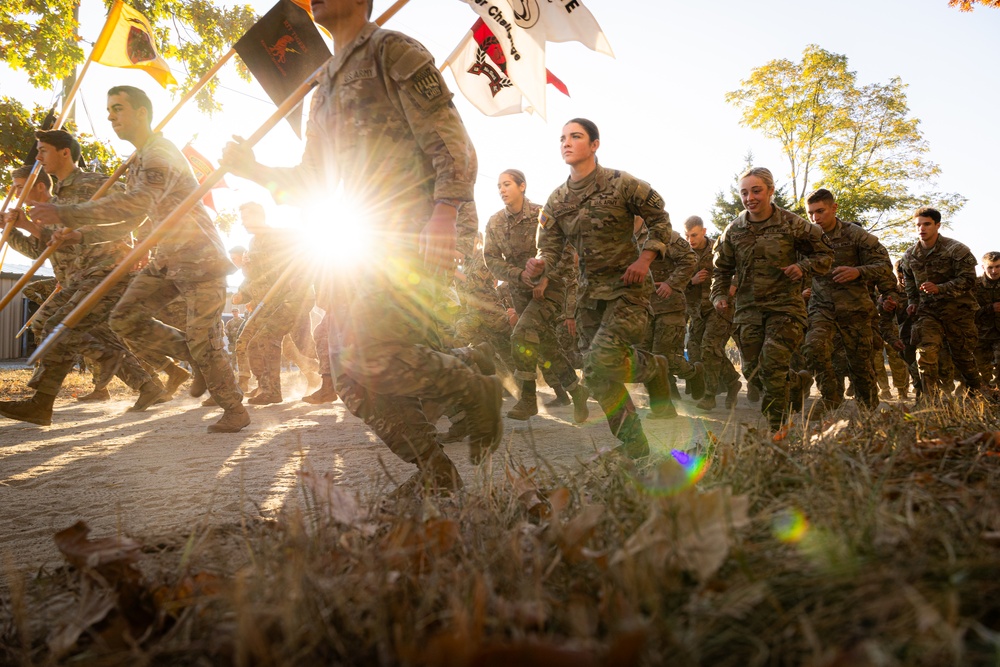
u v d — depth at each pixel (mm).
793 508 1628
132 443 4797
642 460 3344
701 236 8383
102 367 6246
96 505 3064
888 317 9125
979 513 1459
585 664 1000
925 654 967
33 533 2645
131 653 1305
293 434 5199
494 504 2162
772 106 31344
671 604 1261
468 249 2619
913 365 9125
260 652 1175
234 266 5273
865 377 6395
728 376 8078
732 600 1194
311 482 2160
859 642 1047
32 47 12500
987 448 2215
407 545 1686
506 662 1031
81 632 1463
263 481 3506
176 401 8055
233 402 5293
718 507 1522
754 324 5195
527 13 3918
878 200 30312
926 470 1961
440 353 2695
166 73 6285
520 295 6660
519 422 6137
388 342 2549
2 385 8961
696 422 5797
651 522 1542
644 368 4344
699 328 8508
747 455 2240
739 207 31156
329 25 2703
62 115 5820
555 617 1297
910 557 1267
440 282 2658
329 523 1920
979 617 1069
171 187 4840
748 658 1084
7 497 3225
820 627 1104
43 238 5598
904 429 2674
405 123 2613
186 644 1321
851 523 1456
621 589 1284
